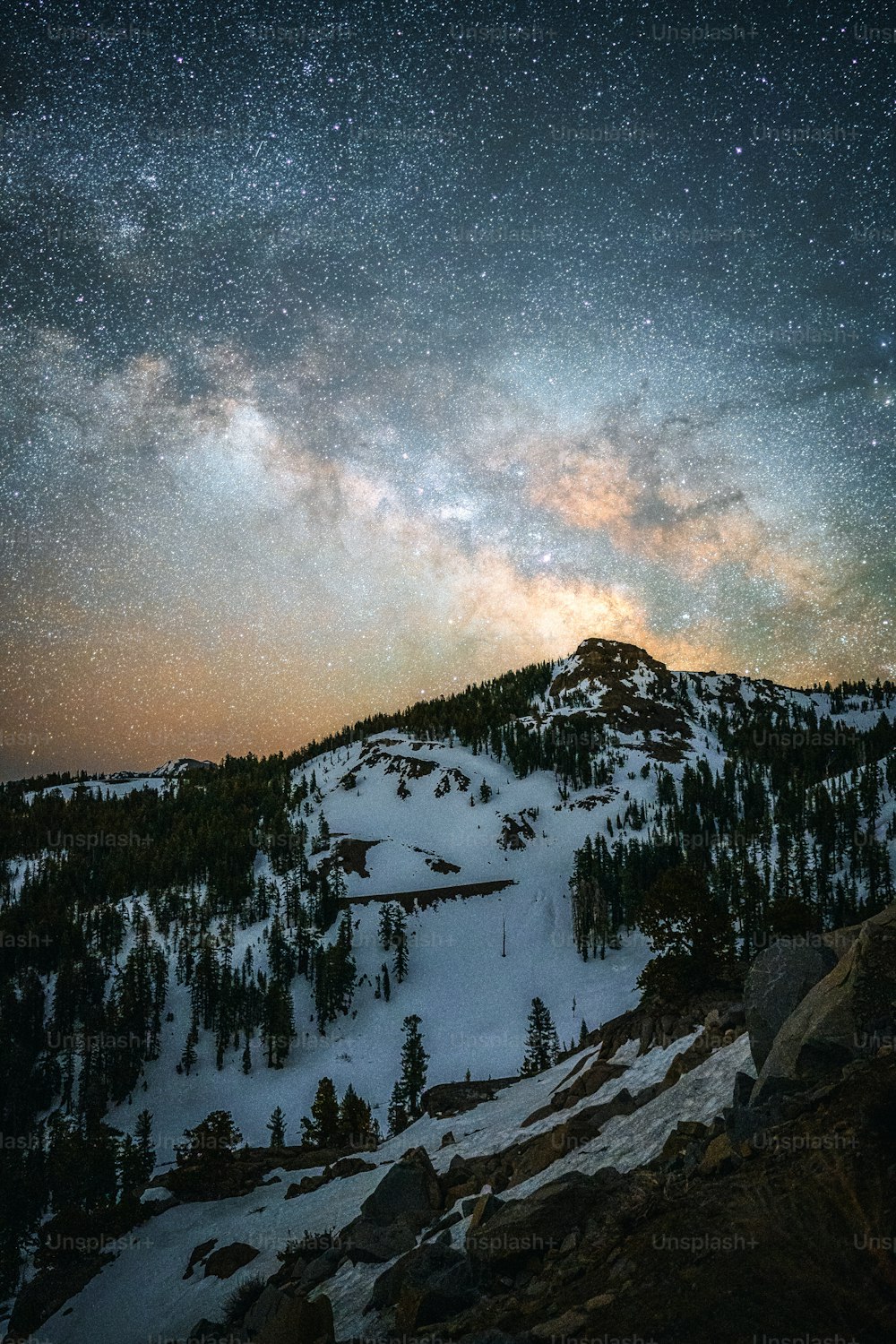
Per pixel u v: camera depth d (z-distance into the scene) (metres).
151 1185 43.31
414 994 198.00
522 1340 9.19
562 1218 13.43
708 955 36.53
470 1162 25.53
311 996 195.62
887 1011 13.81
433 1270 14.66
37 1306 33.44
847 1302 8.17
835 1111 11.39
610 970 195.88
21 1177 98.31
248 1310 20.45
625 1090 24.00
